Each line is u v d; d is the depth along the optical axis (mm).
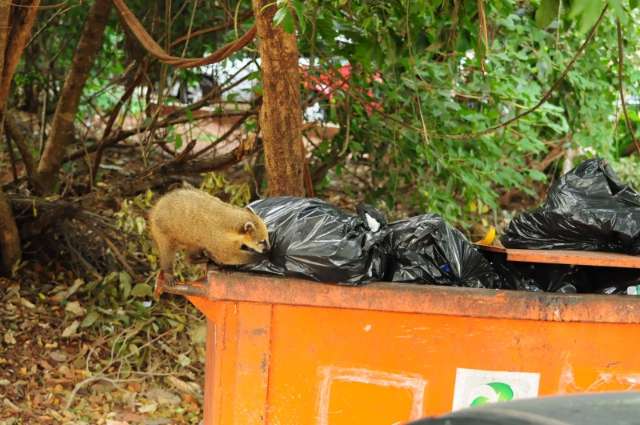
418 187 9625
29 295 8344
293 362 4418
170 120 10234
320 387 4434
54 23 11047
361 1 7504
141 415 6809
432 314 4371
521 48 10422
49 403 6777
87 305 8312
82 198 9086
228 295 4320
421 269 4688
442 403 4461
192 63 7020
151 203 9203
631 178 12398
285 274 4371
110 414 6727
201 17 10375
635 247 4926
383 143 9812
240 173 11484
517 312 4367
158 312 8227
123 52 11750
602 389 4496
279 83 6438
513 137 9852
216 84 10734
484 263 4949
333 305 4328
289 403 4445
